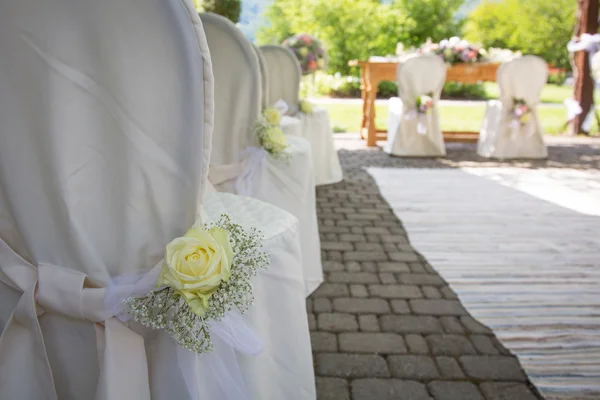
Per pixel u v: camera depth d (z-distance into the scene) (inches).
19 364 38.0
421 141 220.8
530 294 88.4
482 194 157.6
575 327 77.3
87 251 36.0
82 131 33.7
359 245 113.4
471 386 63.1
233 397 40.5
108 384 36.2
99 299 36.1
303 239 86.5
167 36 31.6
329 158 171.5
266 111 82.5
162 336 39.5
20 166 34.8
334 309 82.5
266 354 44.9
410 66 208.1
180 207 36.2
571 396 61.4
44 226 36.5
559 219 132.6
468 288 90.7
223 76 69.2
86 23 31.1
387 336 74.3
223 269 34.2
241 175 75.0
